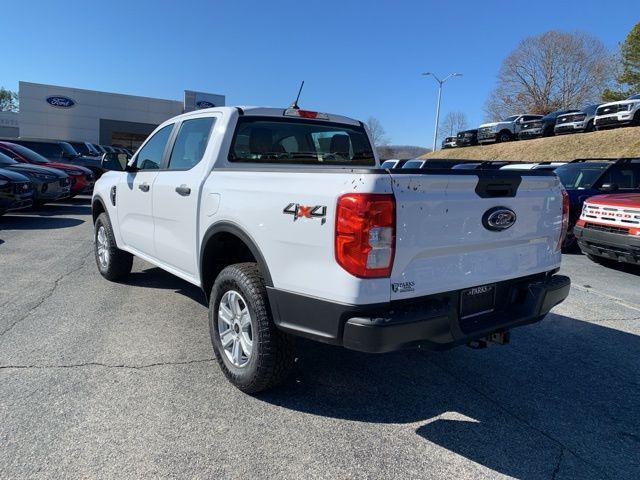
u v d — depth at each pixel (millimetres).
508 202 2988
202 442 2727
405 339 2553
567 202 3471
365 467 2572
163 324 4504
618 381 3682
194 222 3785
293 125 4328
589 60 55844
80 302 5082
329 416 3059
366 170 2512
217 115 4023
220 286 3371
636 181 9547
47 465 2482
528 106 59031
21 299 5129
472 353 4141
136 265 6801
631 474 2592
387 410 3158
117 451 2615
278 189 2920
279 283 2889
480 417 3113
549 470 2605
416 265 2633
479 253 2916
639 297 6051
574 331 4738
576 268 7820
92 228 10258
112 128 39781
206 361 3756
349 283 2510
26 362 3625
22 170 12500
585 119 22938
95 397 3156
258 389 3199
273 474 2486
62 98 38281
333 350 4102
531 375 3748
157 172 4547
